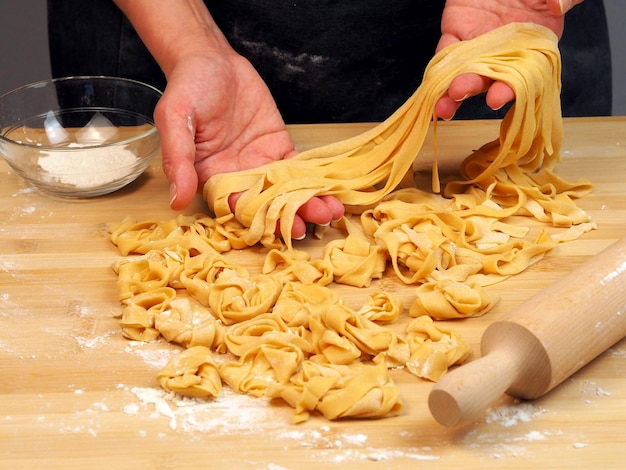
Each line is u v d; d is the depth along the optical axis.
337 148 1.77
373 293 1.46
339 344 1.31
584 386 1.28
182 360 1.30
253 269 1.59
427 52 2.19
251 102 1.84
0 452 1.17
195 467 1.15
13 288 1.53
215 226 1.67
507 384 1.18
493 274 1.55
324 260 1.54
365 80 2.22
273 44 2.17
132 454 1.17
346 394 1.21
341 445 1.18
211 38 1.89
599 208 1.74
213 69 1.74
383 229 1.60
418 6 2.12
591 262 1.33
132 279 1.52
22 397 1.27
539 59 1.64
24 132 1.96
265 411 1.25
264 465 1.15
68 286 1.53
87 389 1.29
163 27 1.88
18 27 3.48
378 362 1.32
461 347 1.33
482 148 1.80
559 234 1.65
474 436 1.19
